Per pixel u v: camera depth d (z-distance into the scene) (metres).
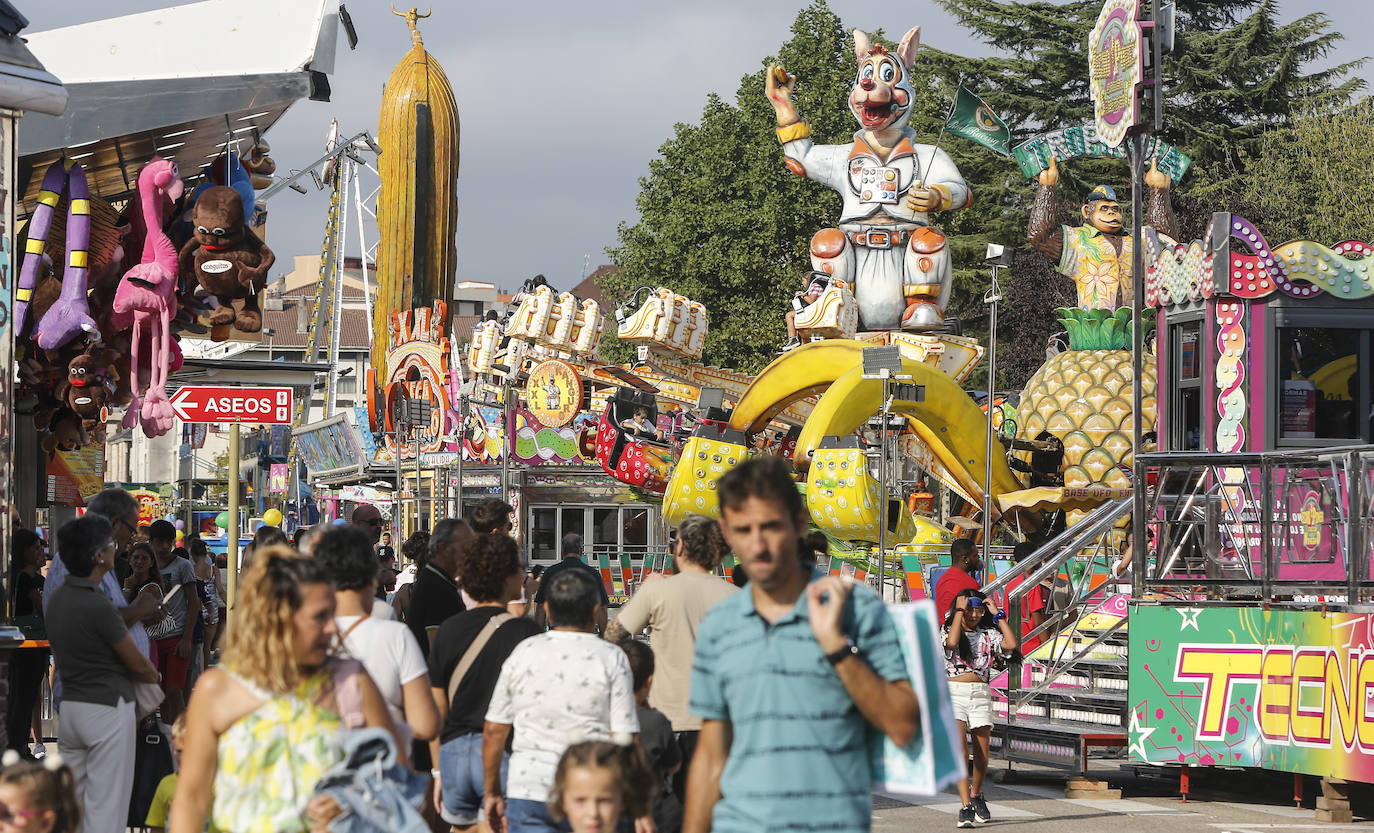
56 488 20.05
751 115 66.56
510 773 6.79
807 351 23.83
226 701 5.05
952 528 27.33
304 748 5.01
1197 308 20.70
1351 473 13.34
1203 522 15.91
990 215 61.94
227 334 14.45
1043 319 59.16
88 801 8.74
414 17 61.84
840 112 66.50
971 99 29.02
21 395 15.42
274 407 14.39
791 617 4.82
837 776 4.75
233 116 13.04
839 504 21.56
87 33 12.00
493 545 7.72
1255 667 13.65
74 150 12.63
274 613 5.05
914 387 22.58
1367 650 12.63
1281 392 19.70
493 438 40.09
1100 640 16.56
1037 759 15.31
